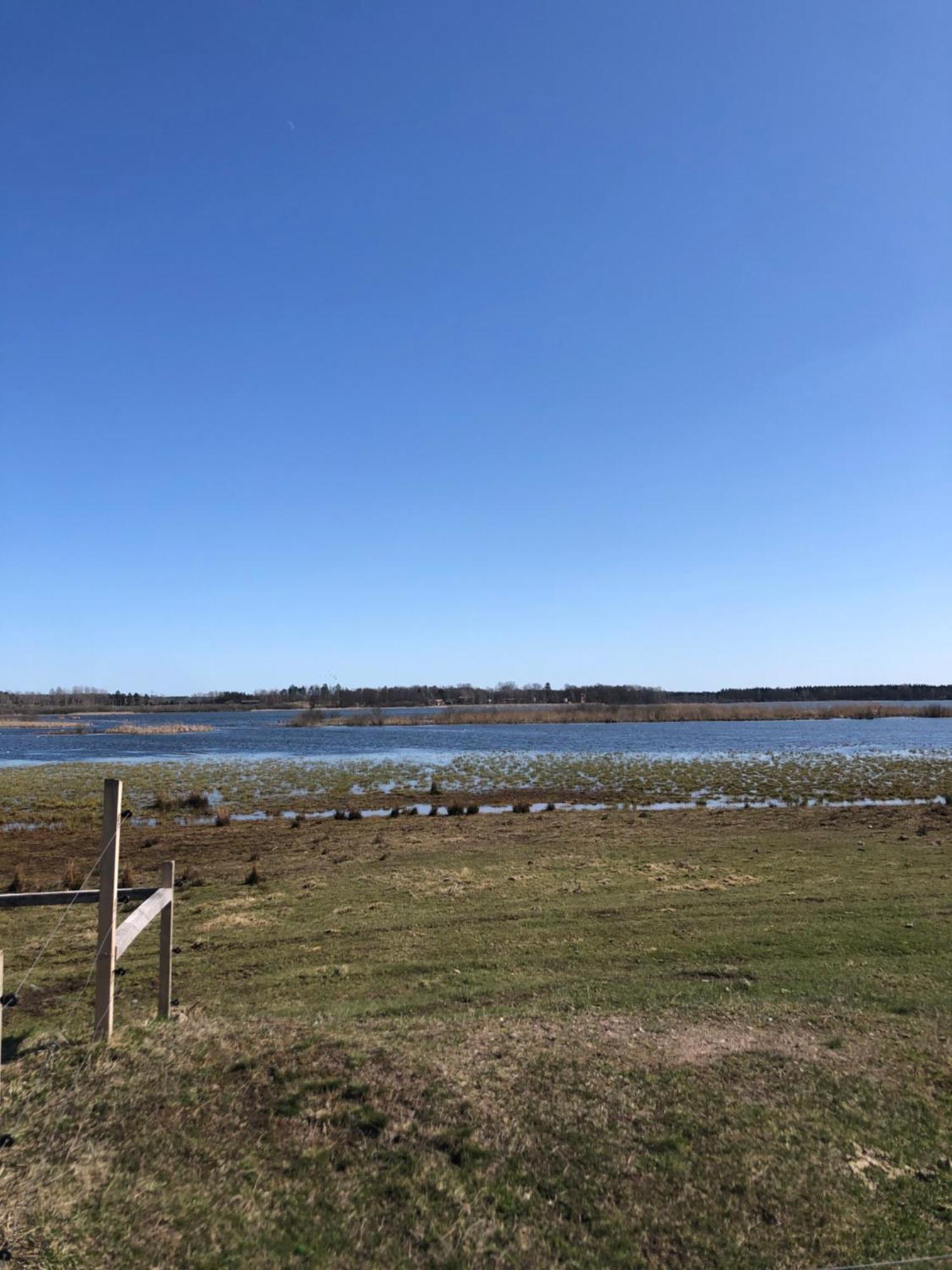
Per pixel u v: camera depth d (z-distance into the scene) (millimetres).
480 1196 4785
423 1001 8773
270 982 9766
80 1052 6258
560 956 10531
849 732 91188
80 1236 4215
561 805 30047
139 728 107875
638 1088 6062
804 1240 4512
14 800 32219
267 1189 4746
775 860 17453
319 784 37750
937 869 16078
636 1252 4410
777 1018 7730
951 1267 4285
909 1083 6266
